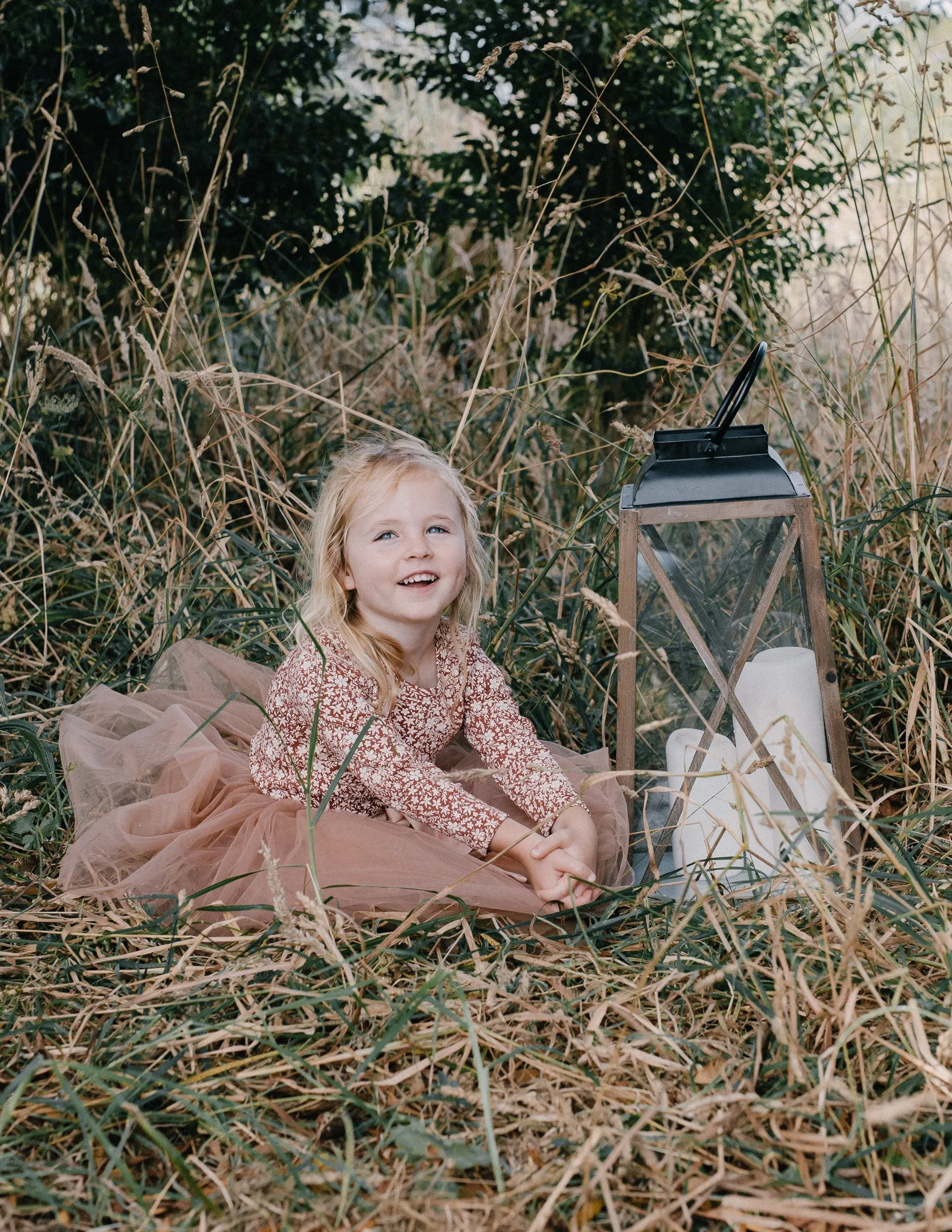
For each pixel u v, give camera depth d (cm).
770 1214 121
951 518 244
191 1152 134
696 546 182
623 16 340
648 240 285
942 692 233
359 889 178
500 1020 151
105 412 315
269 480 267
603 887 179
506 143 370
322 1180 126
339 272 387
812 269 329
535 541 288
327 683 193
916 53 280
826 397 273
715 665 185
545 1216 119
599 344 369
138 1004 158
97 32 354
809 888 153
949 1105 134
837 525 243
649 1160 127
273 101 381
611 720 249
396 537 189
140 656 268
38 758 215
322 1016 152
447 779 190
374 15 394
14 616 266
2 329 347
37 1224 123
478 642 214
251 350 386
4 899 195
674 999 159
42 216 374
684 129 340
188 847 192
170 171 341
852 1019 140
